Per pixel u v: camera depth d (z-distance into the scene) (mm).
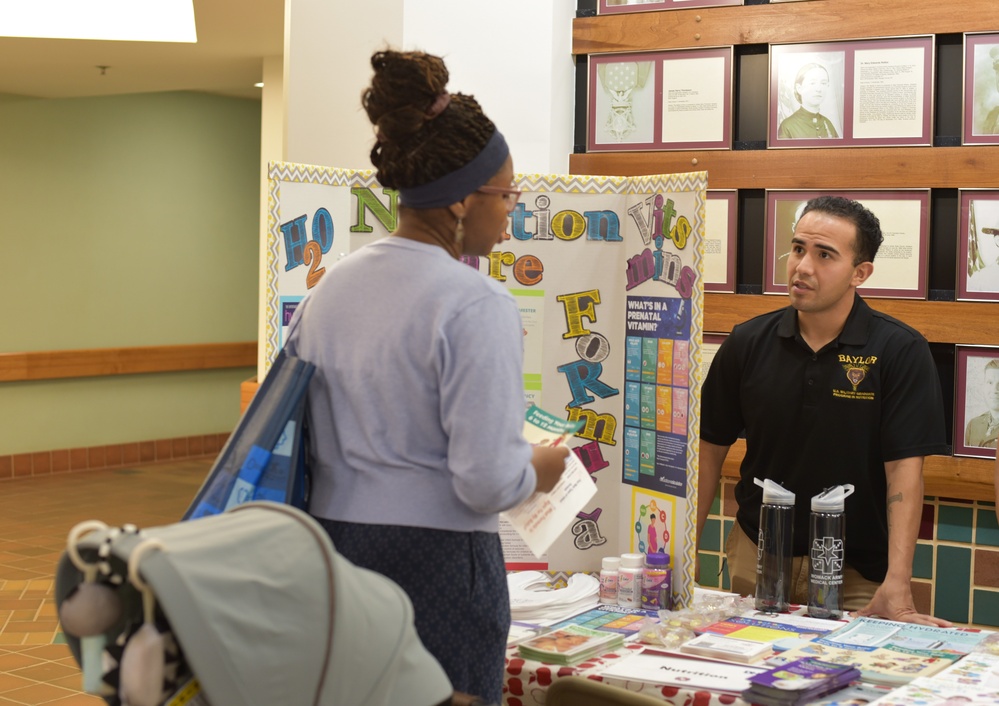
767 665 1936
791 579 2518
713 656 2016
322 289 1716
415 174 1632
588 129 3672
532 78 3611
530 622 2279
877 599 2385
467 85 3682
